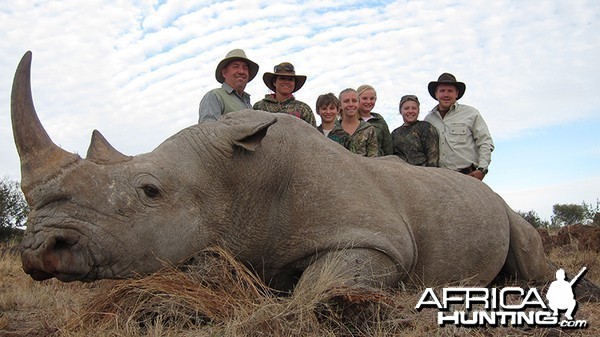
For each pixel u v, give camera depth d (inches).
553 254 504.1
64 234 180.7
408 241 230.8
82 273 186.5
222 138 214.8
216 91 346.3
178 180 204.5
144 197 196.4
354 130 388.8
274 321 178.2
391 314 188.1
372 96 407.8
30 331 217.2
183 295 190.9
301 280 209.2
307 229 222.2
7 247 534.3
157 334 175.9
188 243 205.2
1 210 821.2
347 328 181.3
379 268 217.0
